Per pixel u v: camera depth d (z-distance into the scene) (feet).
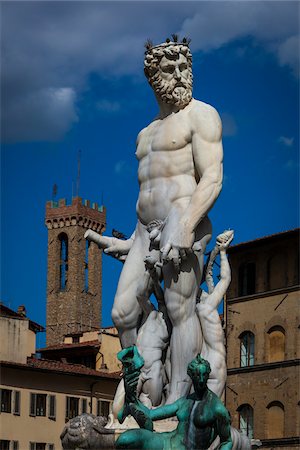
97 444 47.52
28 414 206.49
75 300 540.11
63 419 210.79
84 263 547.49
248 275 233.55
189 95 51.67
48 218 550.77
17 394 205.46
